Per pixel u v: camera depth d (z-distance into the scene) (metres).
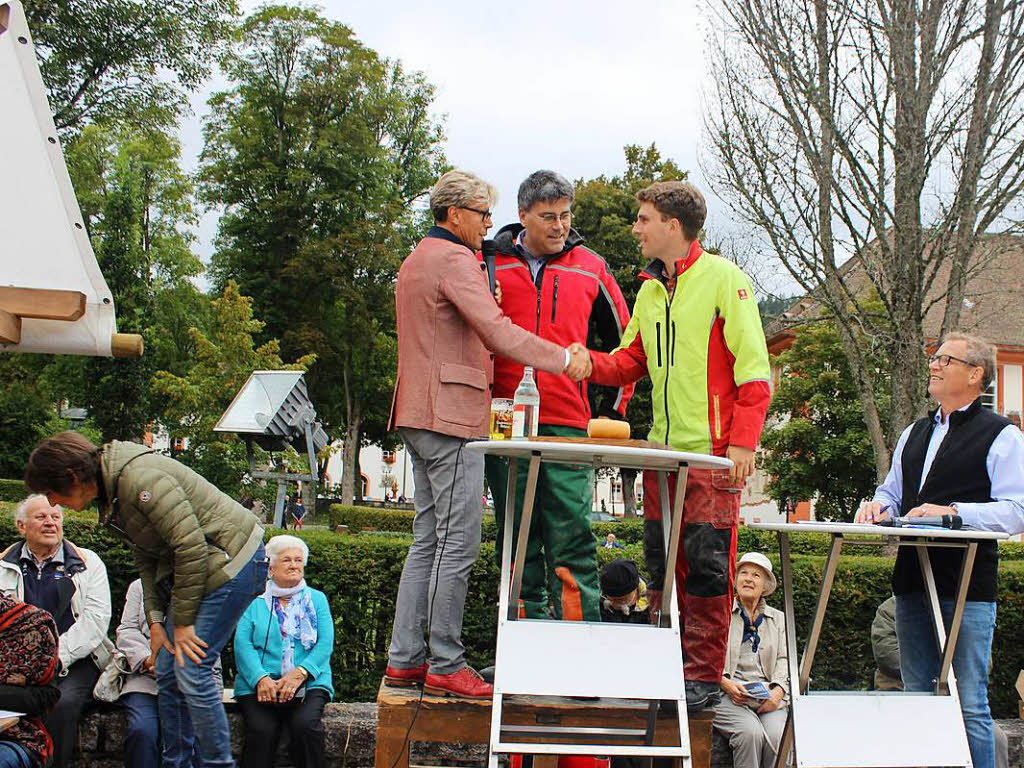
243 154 34.75
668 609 3.01
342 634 5.48
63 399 27.28
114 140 30.23
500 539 3.89
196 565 3.43
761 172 9.23
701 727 3.29
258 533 3.68
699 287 3.51
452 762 4.64
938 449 3.66
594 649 2.90
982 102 8.26
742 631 4.73
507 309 3.90
